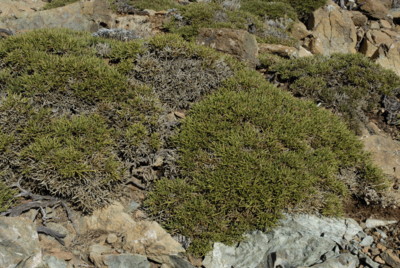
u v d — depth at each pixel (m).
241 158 2.68
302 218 2.56
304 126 2.86
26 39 3.17
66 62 2.98
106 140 2.71
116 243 2.47
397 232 2.58
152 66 3.12
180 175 2.71
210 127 2.80
